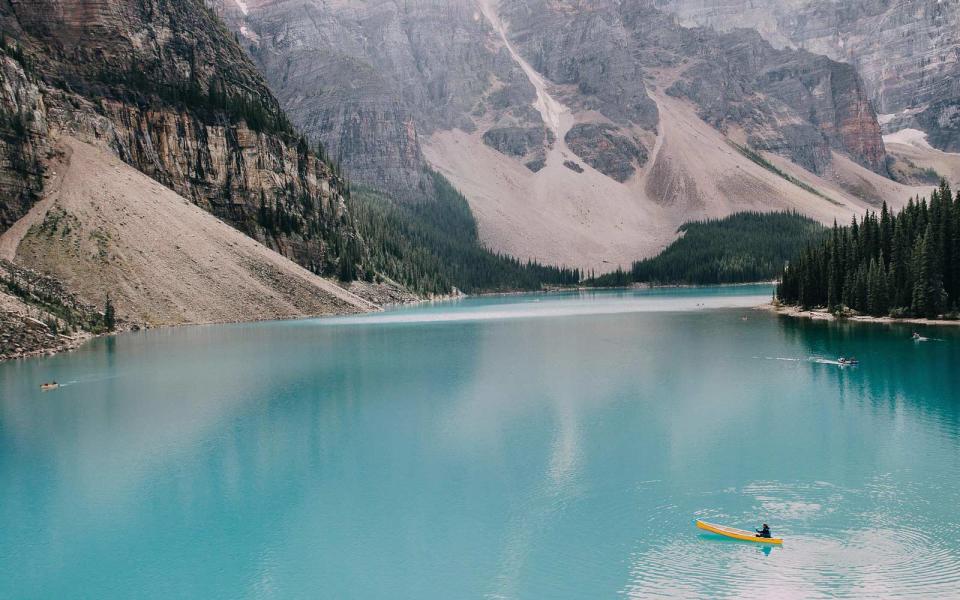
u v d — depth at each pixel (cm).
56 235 14562
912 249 15112
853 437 6303
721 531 4444
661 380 9044
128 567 4294
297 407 7806
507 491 5247
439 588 3969
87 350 12031
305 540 4572
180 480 5584
